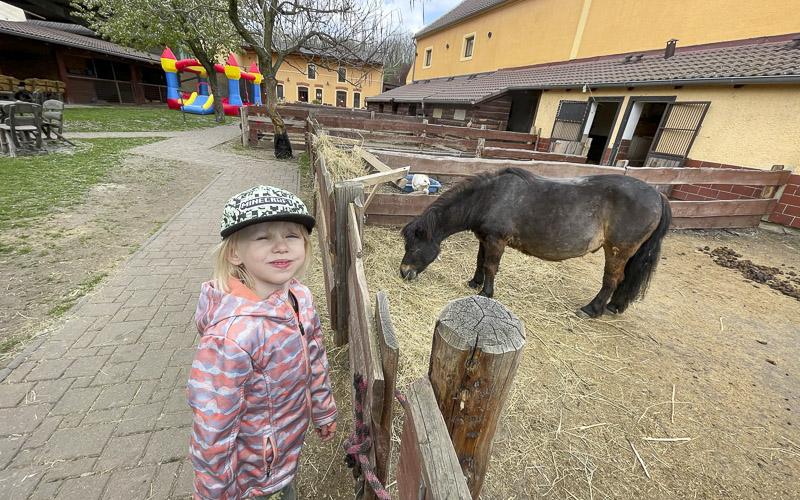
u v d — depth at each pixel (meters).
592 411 2.28
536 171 4.79
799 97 5.89
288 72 31.84
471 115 13.19
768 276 4.58
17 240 3.82
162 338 2.59
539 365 2.65
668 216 2.88
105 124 12.81
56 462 1.72
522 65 15.35
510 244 3.15
